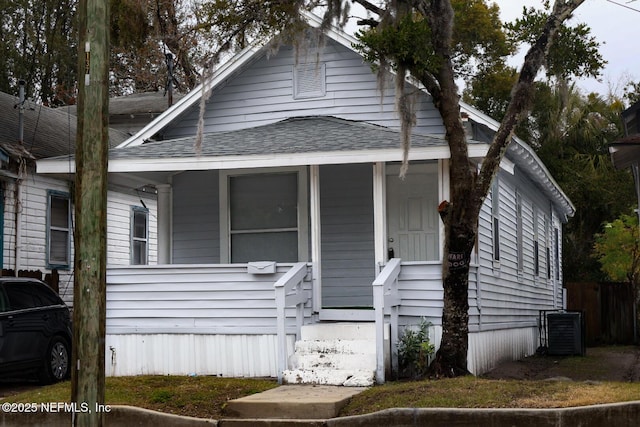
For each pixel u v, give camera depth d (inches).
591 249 1364.4
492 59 1250.0
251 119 645.9
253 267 536.1
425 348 490.0
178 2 900.6
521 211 784.3
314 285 539.8
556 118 1366.9
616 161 564.1
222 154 536.1
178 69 1212.5
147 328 552.1
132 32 810.8
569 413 356.5
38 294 554.3
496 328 645.3
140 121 1013.8
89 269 332.8
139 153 553.6
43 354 539.8
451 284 470.3
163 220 639.1
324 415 398.0
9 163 721.0
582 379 573.9
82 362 328.8
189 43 908.6
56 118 925.8
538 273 888.9
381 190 527.8
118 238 888.3
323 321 542.3
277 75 642.2
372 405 397.4
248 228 618.2
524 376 584.4
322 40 526.3
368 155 517.3
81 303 331.9
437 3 474.0
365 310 535.5
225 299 543.8
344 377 470.0
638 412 352.8
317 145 535.2
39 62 1508.4
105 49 343.3
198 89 643.5
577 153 1363.2
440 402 382.6
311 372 476.4
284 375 479.8
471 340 554.3
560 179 1338.6
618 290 1010.7
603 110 1425.9
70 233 809.5
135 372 551.5
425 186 583.2
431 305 508.4
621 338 1004.6
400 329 514.3
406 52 454.9
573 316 787.4
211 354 542.0
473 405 376.5
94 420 327.6
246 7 540.1
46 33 1528.1
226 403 410.9
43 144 796.6
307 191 608.7
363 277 602.2
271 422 388.8
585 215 1363.2
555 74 510.6
